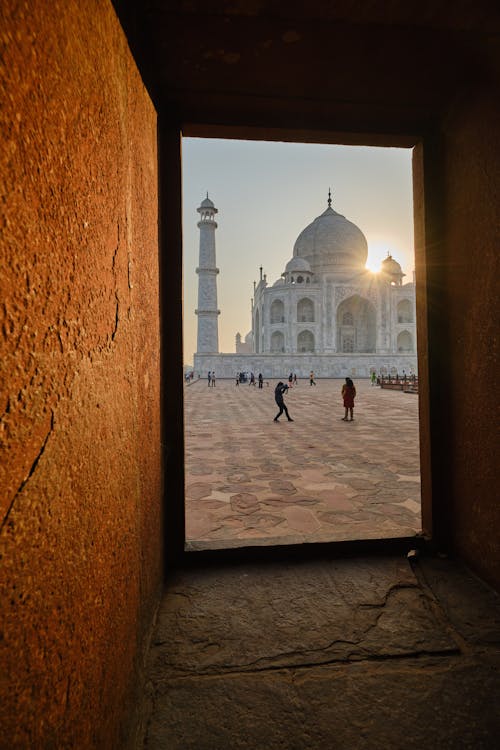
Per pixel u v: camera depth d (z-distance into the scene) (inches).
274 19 87.0
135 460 70.1
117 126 60.5
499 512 99.5
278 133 124.8
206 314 2052.2
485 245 103.2
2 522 27.2
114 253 58.0
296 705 67.8
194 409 628.1
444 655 79.7
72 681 38.2
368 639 83.9
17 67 30.0
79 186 44.0
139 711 65.4
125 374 63.4
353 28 89.4
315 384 1433.3
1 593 26.6
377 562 116.6
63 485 37.9
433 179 125.4
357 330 2338.8
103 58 54.0
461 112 112.4
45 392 34.6
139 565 72.9
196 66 101.2
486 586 103.6
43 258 34.6
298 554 119.3
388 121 124.0
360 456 280.4
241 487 206.4
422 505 130.3
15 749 27.0
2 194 27.8
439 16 86.2
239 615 91.8
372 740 61.6
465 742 61.2
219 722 64.5
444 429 123.7
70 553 39.0
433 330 124.5
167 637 84.2
